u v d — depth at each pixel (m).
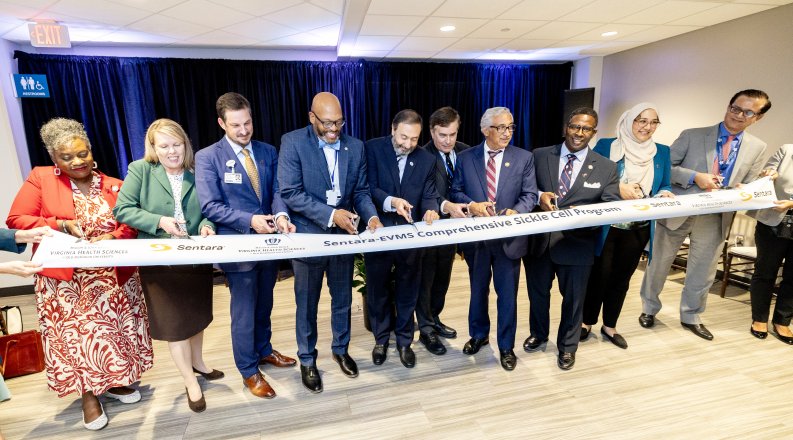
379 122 5.46
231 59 4.71
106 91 4.42
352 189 2.03
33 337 2.42
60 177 1.74
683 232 2.60
